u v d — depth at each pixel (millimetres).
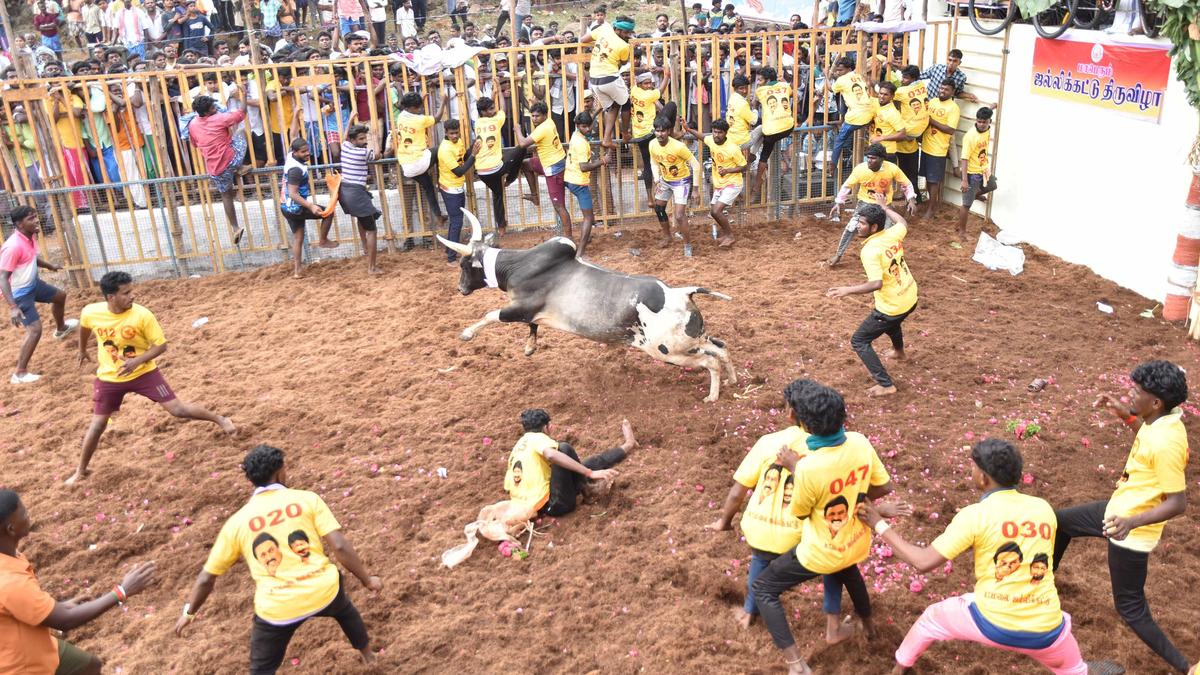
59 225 12125
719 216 12508
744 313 10492
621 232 13469
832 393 4809
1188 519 6789
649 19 23062
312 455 8109
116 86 13094
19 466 8273
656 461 7668
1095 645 5621
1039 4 11562
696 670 5484
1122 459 7574
